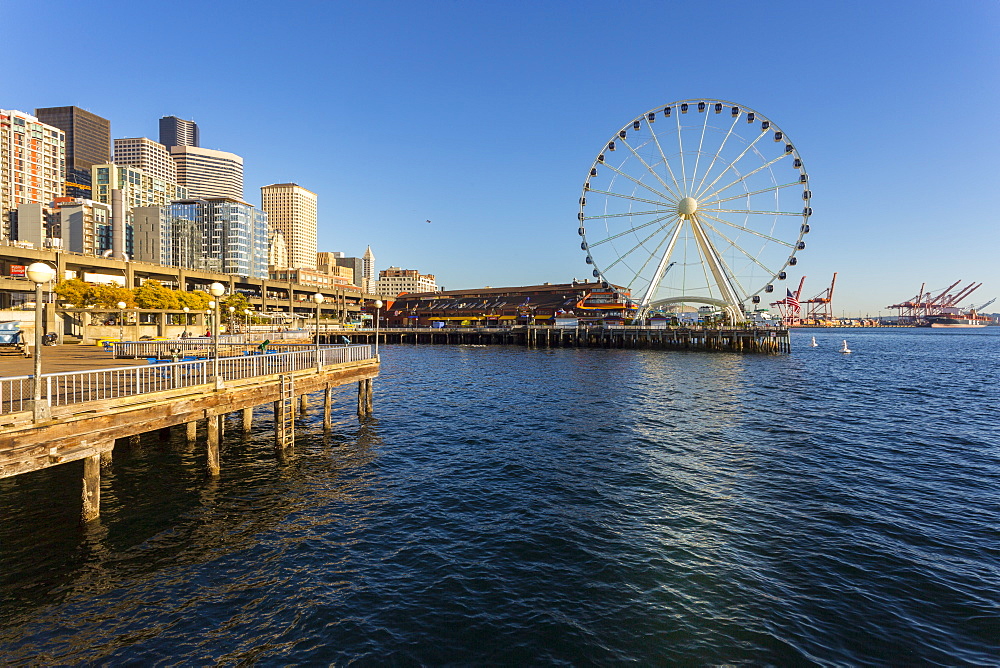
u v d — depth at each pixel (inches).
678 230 3248.0
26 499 607.5
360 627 375.2
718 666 332.8
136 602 404.5
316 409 1228.5
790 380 1836.9
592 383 1731.1
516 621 382.9
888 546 503.2
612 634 366.6
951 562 470.3
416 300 6131.9
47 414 456.4
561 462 797.9
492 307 5206.7
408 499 636.7
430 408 1258.0
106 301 2492.6
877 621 380.2
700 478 717.9
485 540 520.7
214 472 692.1
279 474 727.7
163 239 6781.5
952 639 359.6
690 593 419.5
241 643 356.8
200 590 423.5
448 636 365.4
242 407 713.0
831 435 976.9
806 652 346.0
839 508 603.8
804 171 2810.0
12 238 7509.8
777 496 645.3
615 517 579.5
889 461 802.8
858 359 2876.5
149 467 746.2
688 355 3002.0
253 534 531.5
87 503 530.3
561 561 475.5
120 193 6727.4
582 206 3321.9
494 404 1316.4
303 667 333.1
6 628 368.8
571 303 4672.7
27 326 2123.5
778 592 419.8
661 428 1035.9
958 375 2046.0
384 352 3454.7
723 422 1096.8
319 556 485.4
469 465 782.5
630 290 3538.4
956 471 750.5
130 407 543.2
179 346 1263.5
